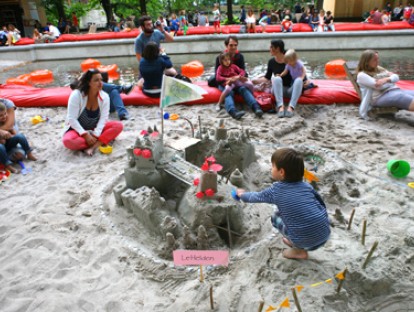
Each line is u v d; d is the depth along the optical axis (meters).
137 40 7.47
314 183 3.81
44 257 2.99
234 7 31.91
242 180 3.68
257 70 10.66
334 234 3.09
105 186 4.05
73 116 4.75
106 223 3.38
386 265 2.72
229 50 6.52
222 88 6.65
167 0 30.70
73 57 14.52
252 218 3.30
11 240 3.21
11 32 16.33
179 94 3.82
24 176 4.43
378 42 13.55
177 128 5.71
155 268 2.80
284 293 2.51
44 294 2.62
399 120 5.75
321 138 5.21
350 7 24.80
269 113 6.34
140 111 6.73
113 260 2.93
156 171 3.54
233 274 2.70
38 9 23.53
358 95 6.16
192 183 3.30
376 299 2.52
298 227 2.53
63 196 3.91
